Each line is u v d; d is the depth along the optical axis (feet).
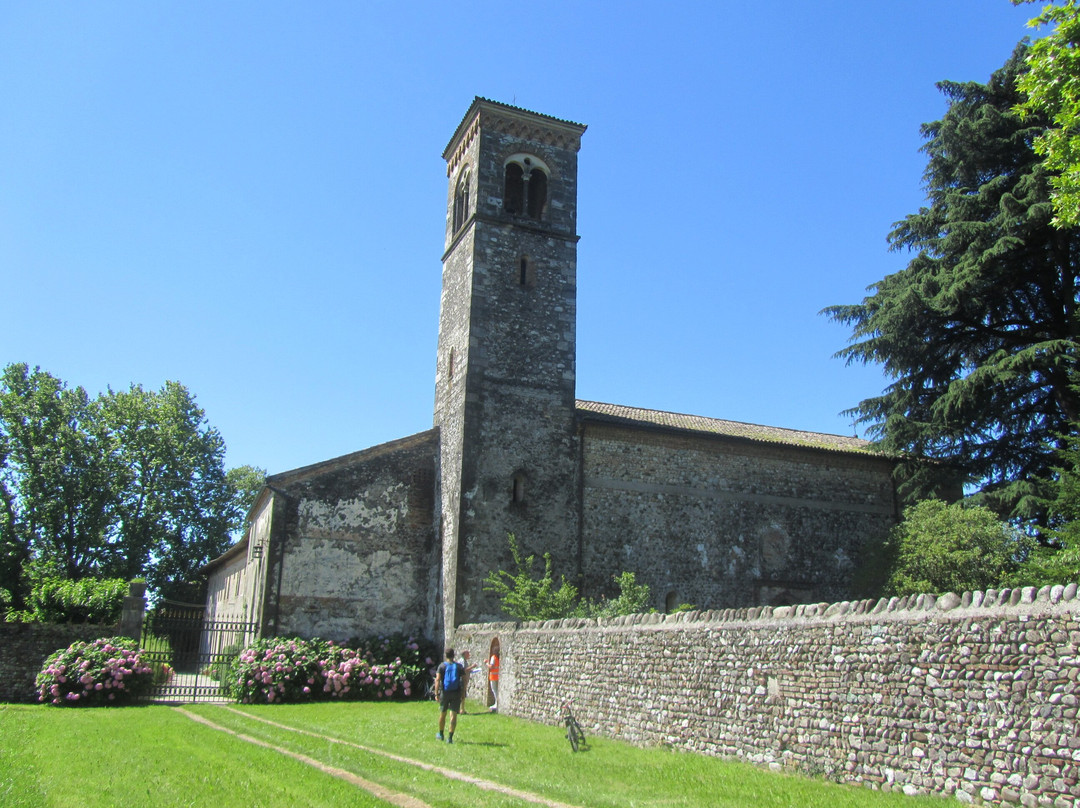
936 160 99.25
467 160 98.17
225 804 29.35
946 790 30.27
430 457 91.91
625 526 87.15
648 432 91.04
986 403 89.76
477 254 90.22
